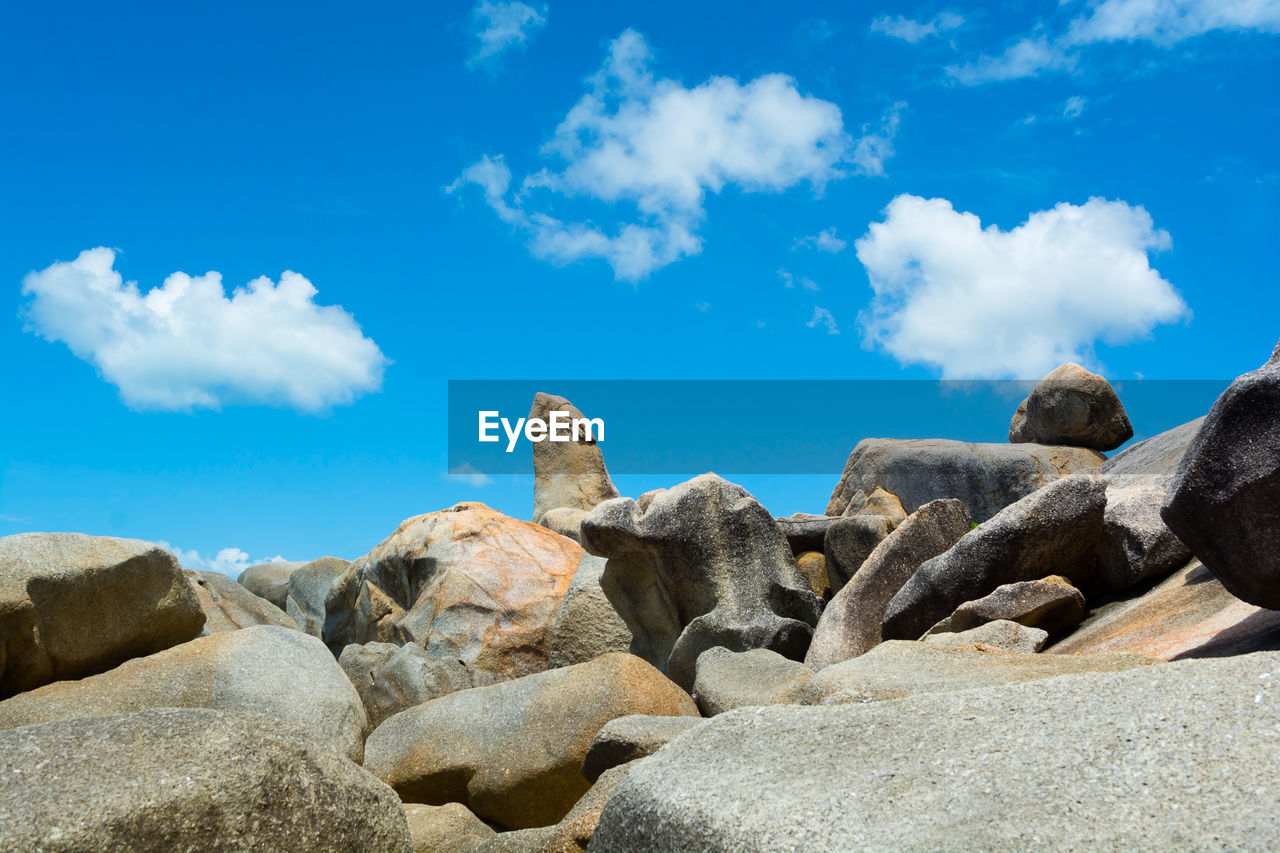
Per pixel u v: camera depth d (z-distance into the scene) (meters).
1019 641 7.51
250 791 3.11
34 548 6.99
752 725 3.56
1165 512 5.59
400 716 8.47
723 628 9.82
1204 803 2.55
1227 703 2.99
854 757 3.15
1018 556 8.38
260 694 7.10
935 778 2.90
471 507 15.00
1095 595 8.74
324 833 3.24
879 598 9.47
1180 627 6.86
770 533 10.54
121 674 7.08
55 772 2.95
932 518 9.74
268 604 13.08
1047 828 2.54
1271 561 5.20
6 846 2.70
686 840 2.97
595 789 5.59
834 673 6.18
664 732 6.25
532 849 5.54
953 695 3.44
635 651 10.95
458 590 13.00
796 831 2.75
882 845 2.61
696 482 10.54
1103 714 3.08
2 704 6.58
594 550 10.47
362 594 13.91
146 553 7.43
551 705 7.77
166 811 2.93
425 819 7.34
